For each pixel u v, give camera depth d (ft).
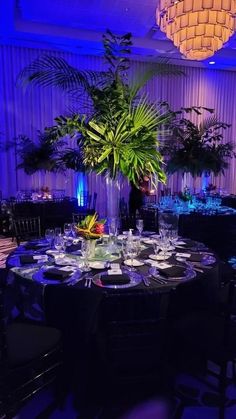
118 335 5.61
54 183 23.08
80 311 6.14
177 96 24.73
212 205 17.19
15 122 21.59
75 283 6.22
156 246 8.23
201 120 25.43
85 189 23.90
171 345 6.78
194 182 25.34
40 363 5.75
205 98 25.43
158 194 23.75
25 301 6.95
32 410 6.13
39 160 19.80
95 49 21.33
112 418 5.92
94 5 16.47
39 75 11.70
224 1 10.75
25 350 5.34
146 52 21.33
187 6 10.99
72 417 5.97
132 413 6.01
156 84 24.08
